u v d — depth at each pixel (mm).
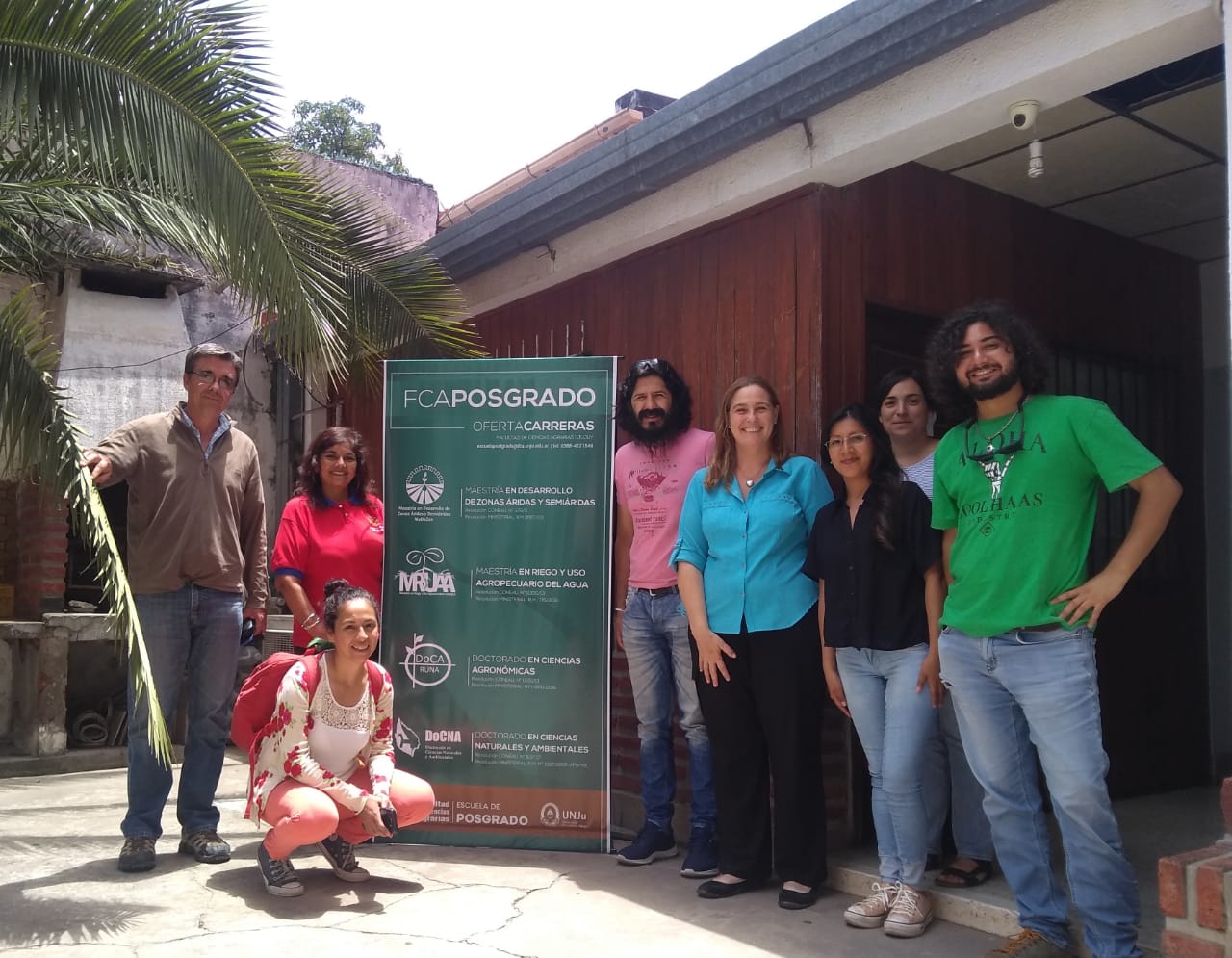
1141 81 4363
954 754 3941
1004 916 3551
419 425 4809
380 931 3555
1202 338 6430
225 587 4480
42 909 3777
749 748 3996
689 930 3598
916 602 3650
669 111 4801
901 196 4930
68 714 7531
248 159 4270
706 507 4086
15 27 3816
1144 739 5824
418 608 4742
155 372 8141
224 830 5098
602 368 4695
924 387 4164
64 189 5500
